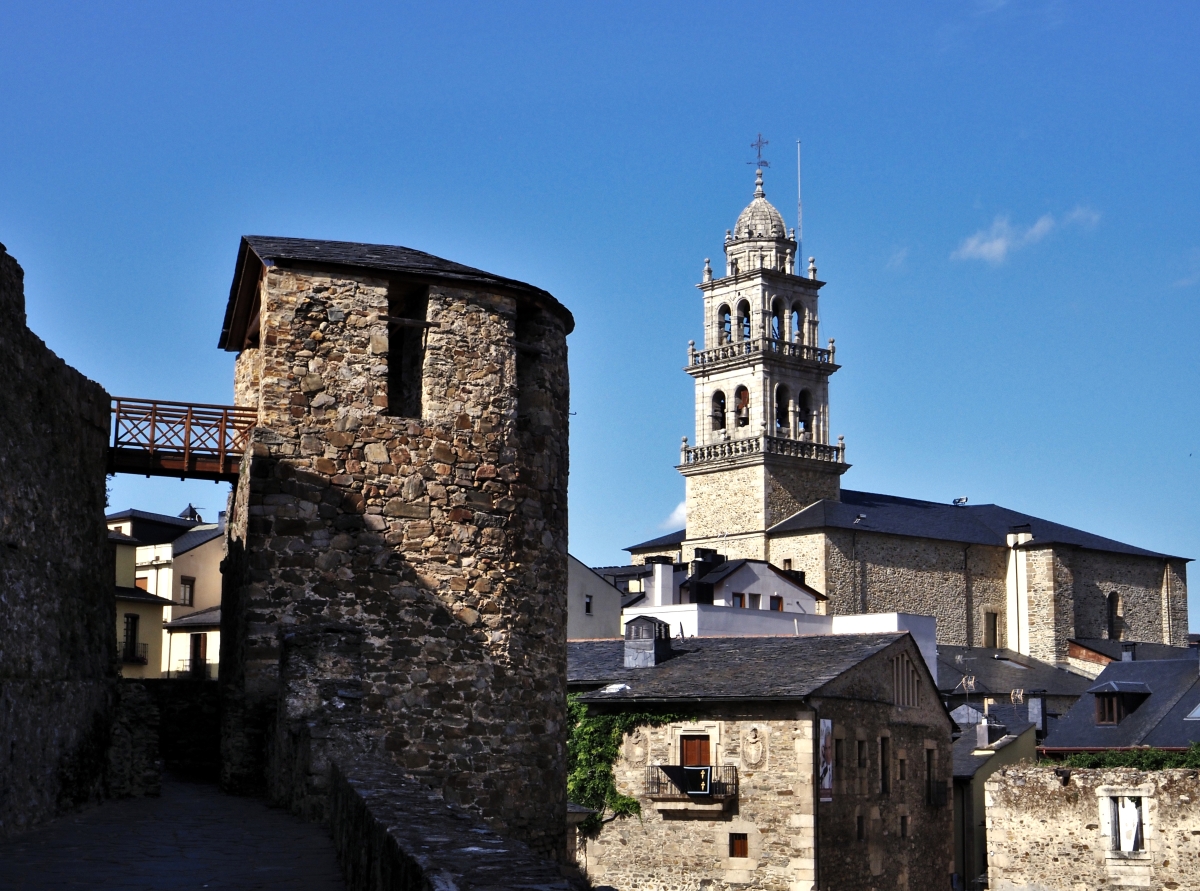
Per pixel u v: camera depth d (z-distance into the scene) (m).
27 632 16.77
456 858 8.41
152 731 21.39
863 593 88.00
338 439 23.50
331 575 23.16
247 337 27.45
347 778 13.64
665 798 43.38
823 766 42.44
